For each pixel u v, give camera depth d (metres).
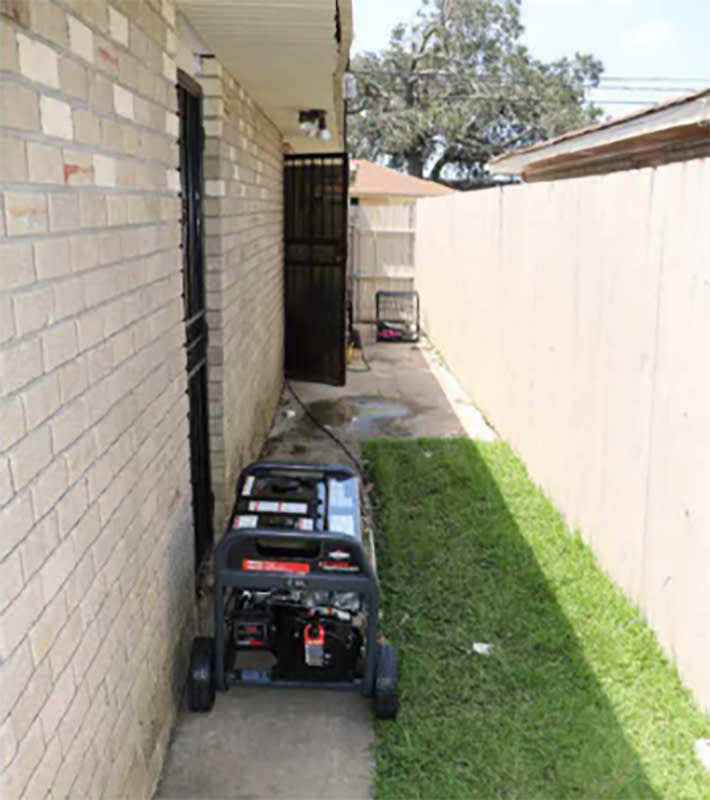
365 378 9.22
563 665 3.47
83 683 1.99
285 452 6.42
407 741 2.99
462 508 5.18
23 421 1.60
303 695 3.31
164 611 2.91
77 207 1.93
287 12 3.07
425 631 3.73
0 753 1.50
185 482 3.26
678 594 3.40
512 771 2.84
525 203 5.96
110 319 2.21
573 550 4.55
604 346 4.29
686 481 3.34
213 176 4.15
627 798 2.72
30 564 1.64
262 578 2.99
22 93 1.59
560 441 5.07
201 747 2.99
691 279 3.32
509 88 26.77
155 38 2.70
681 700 3.22
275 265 7.58
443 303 10.41
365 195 18.12
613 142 5.74
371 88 27.16
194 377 4.12
